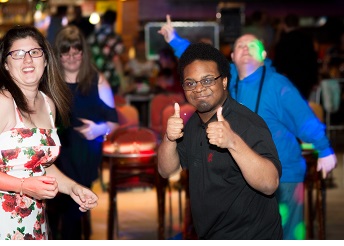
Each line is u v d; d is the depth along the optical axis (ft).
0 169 13.25
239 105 12.52
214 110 12.29
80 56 19.92
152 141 24.35
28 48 13.29
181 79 12.38
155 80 43.16
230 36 44.93
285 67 29.40
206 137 12.32
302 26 57.67
